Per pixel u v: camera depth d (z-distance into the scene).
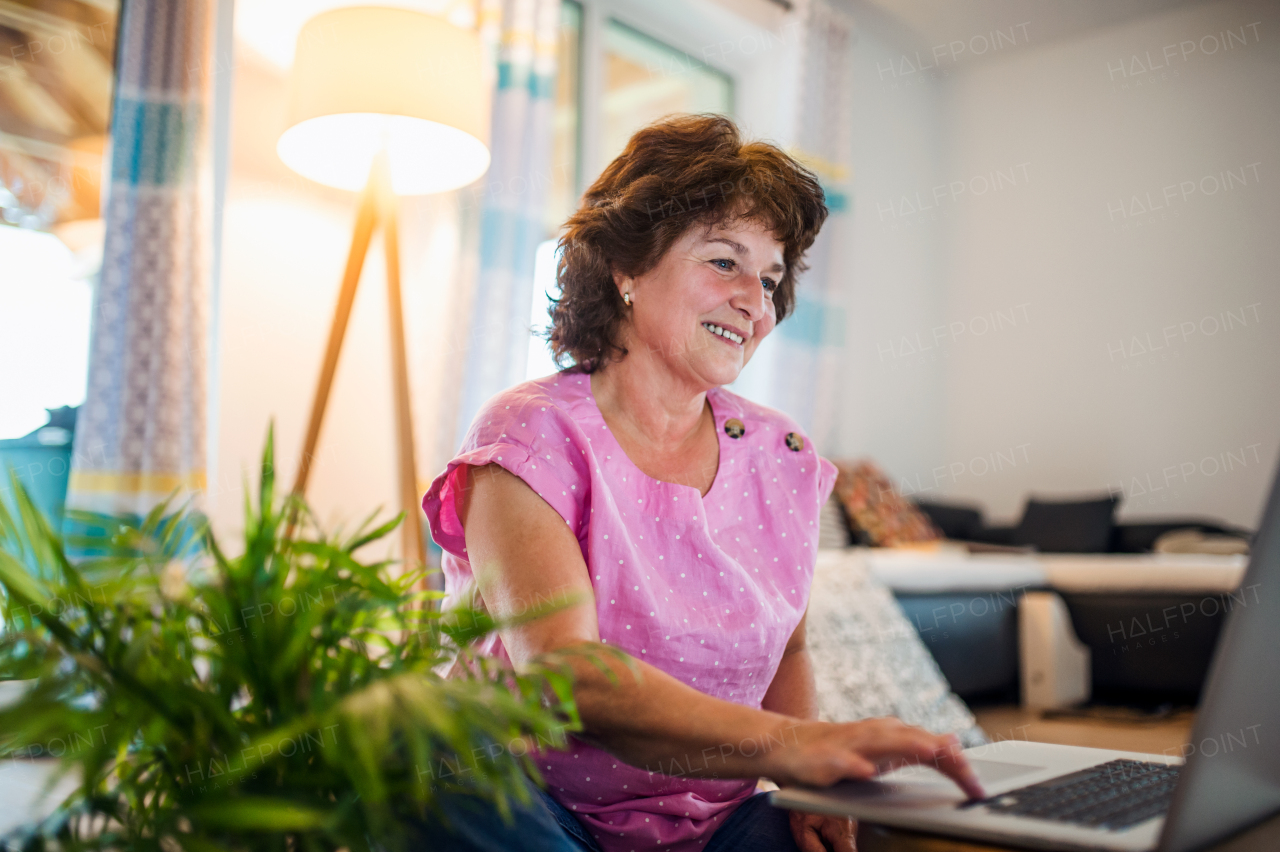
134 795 0.50
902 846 0.56
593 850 0.90
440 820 0.57
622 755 0.72
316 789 0.50
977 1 4.91
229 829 0.46
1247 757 0.54
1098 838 0.51
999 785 0.63
